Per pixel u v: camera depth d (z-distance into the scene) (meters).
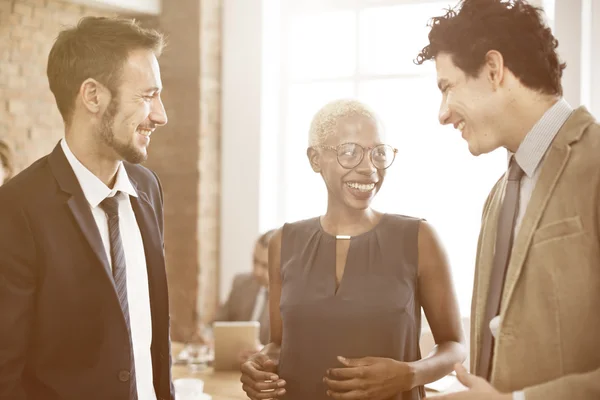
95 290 1.37
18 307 1.31
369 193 1.50
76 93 1.42
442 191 3.87
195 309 4.43
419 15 3.97
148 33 1.45
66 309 1.35
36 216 1.36
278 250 1.66
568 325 1.11
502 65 1.19
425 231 1.53
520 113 1.21
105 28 1.42
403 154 3.97
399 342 1.45
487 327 1.29
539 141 1.20
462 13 1.23
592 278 1.10
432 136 3.91
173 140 4.52
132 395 1.41
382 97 4.09
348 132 1.48
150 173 1.69
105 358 1.37
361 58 4.16
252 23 4.42
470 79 1.22
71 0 4.18
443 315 1.53
